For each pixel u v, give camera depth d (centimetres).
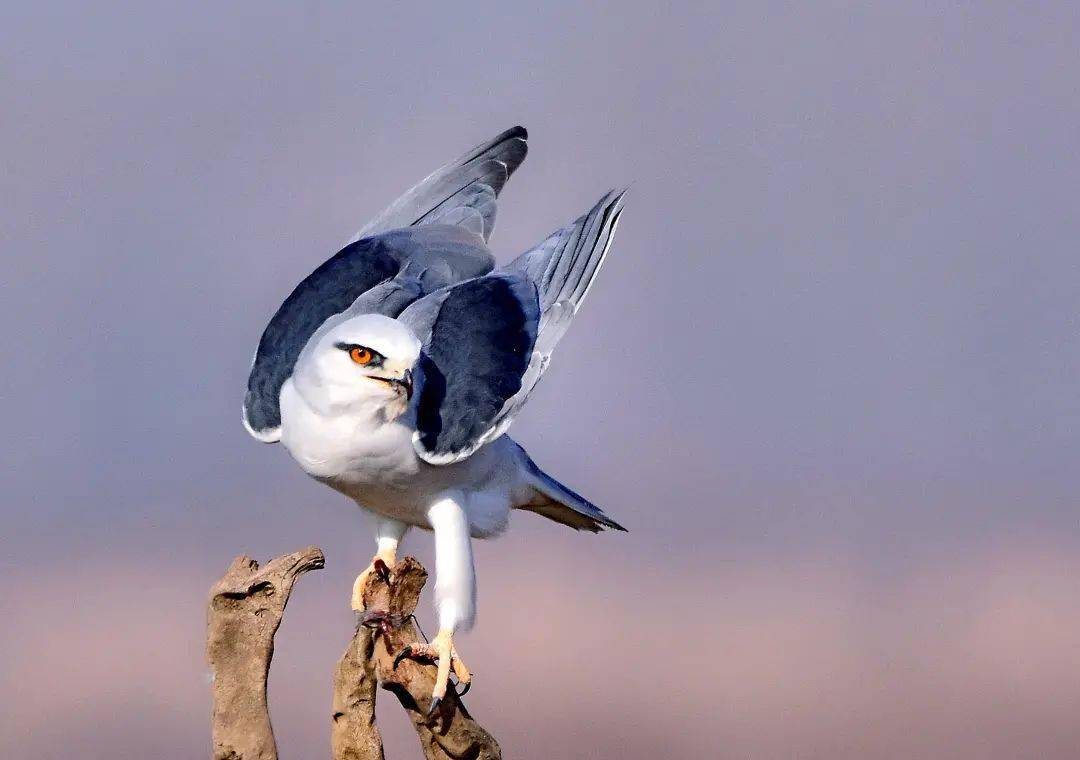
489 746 831
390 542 1093
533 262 1178
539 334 1104
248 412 1034
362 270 1113
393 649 795
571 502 1148
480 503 1070
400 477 1005
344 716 780
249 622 703
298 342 1049
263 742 701
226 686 702
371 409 960
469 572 1021
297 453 1002
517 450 1116
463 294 1095
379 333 953
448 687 809
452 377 1029
